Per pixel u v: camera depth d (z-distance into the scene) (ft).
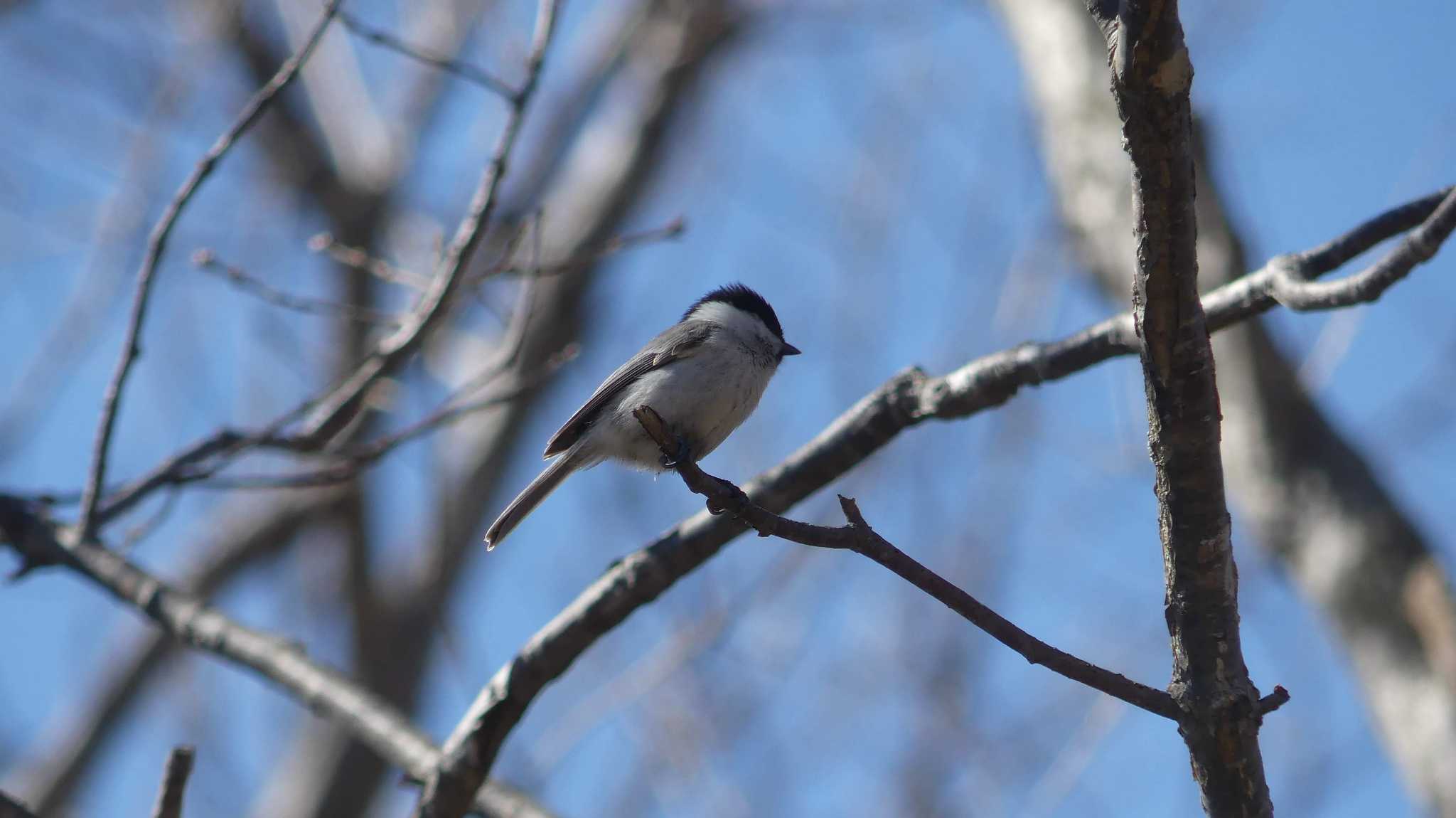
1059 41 40.40
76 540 31.22
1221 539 17.75
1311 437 32.99
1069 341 23.54
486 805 27.58
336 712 28.30
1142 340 17.26
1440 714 28.84
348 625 55.01
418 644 54.75
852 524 18.93
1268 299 22.11
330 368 51.75
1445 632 29.55
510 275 31.32
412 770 26.94
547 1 28.76
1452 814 28.09
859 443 25.49
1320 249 21.79
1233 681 17.85
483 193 28.94
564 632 25.93
